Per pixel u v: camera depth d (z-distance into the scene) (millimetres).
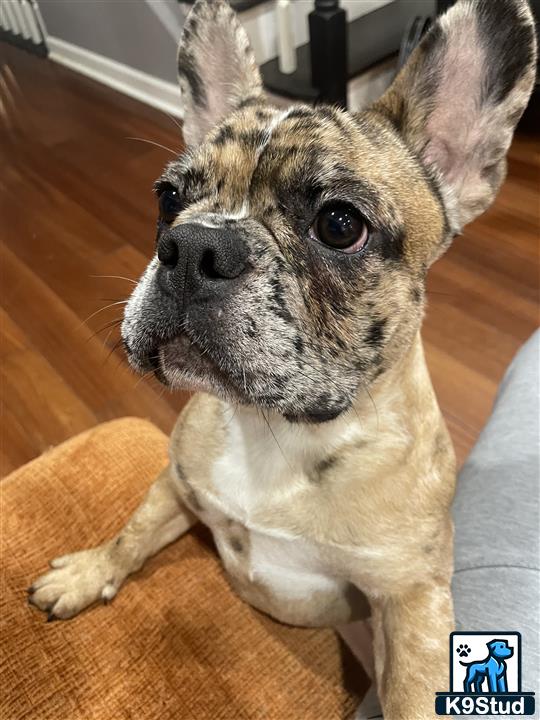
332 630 336
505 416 342
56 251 788
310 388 246
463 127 294
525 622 251
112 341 655
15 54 1403
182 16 935
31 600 328
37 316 695
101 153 983
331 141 253
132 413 588
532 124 897
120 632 322
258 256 235
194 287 225
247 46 322
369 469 277
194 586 346
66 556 347
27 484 385
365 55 868
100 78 1212
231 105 330
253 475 288
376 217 246
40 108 1143
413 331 280
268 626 333
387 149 273
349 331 255
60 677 302
